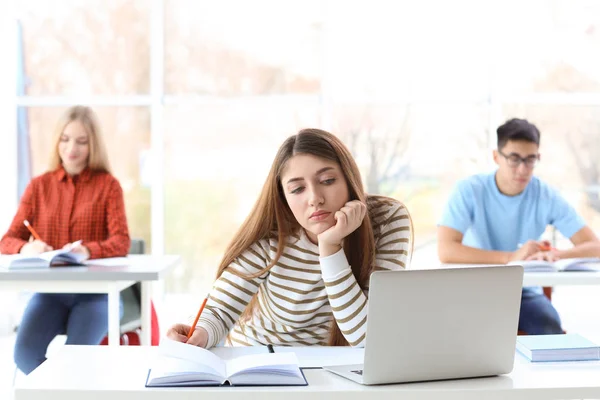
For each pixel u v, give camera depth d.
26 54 4.86
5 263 2.84
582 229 3.26
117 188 3.26
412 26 4.83
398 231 1.92
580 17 4.80
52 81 4.87
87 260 3.04
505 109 4.85
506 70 4.84
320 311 1.92
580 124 4.84
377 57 4.84
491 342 1.50
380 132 4.88
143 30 4.84
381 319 1.43
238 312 1.88
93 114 3.29
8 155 4.83
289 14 4.84
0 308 4.69
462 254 3.14
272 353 1.58
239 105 4.88
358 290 1.75
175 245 4.94
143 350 1.73
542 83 4.84
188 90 4.88
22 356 2.99
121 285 2.78
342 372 1.53
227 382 1.47
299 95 4.86
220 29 4.84
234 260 1.91
